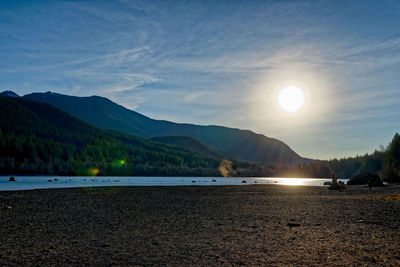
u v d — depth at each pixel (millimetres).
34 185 62688
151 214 19141
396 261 8703
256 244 11094
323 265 8500
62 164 180875
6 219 16906
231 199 29797
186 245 11070
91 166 193125
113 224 15531
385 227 13945
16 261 9094
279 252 9953
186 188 51312
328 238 11781
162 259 9312
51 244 11281
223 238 12164
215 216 18188
